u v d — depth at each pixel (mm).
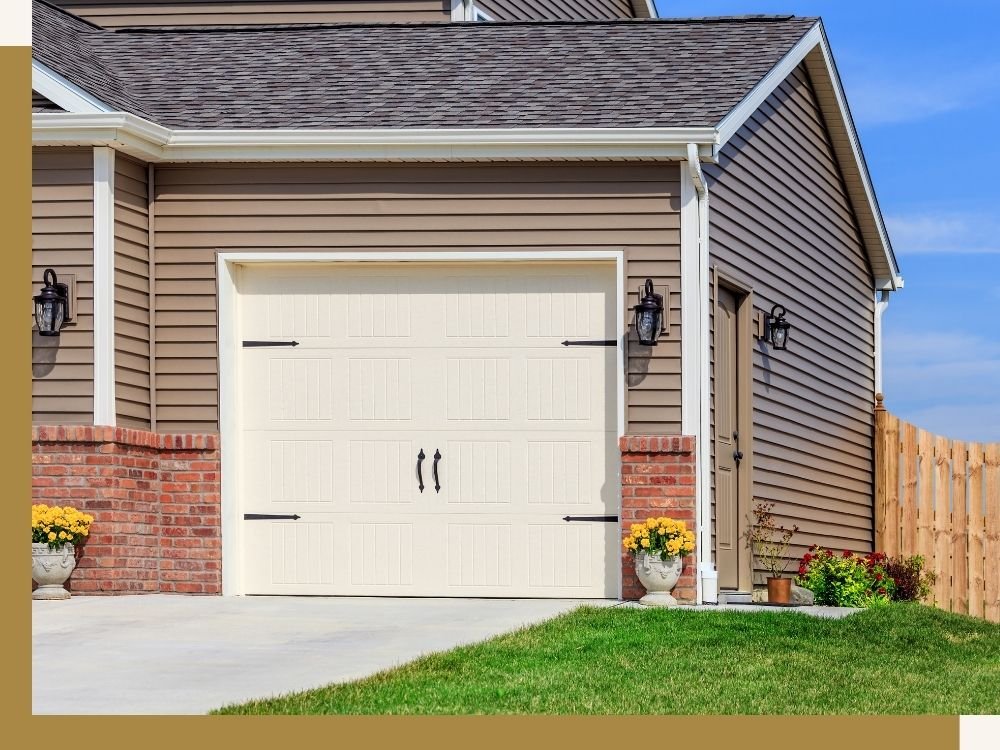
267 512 13367
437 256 13094
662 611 11383
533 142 12750
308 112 13609
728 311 13938
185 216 13344
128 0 17922
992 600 16625
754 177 14469
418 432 13273
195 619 11375
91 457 12664
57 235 12789
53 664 9367
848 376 17828
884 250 18781
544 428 13117
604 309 13070
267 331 13445
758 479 14375
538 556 13078
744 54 14430
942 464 17422
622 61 14484
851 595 13461
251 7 17781
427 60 14875
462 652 9586
